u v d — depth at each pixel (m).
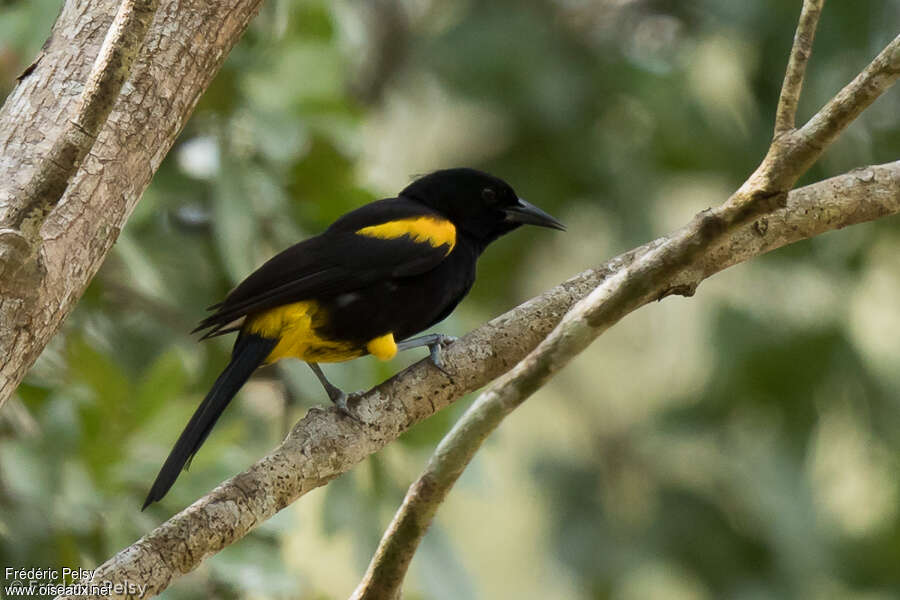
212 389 8.62
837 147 16.23
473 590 11.14
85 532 9.87
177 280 11.93
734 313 16.06
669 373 17.45
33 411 10.52
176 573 6.64
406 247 9.62
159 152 6.97
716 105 16.28
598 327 6.35
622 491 16.81
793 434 16.02
